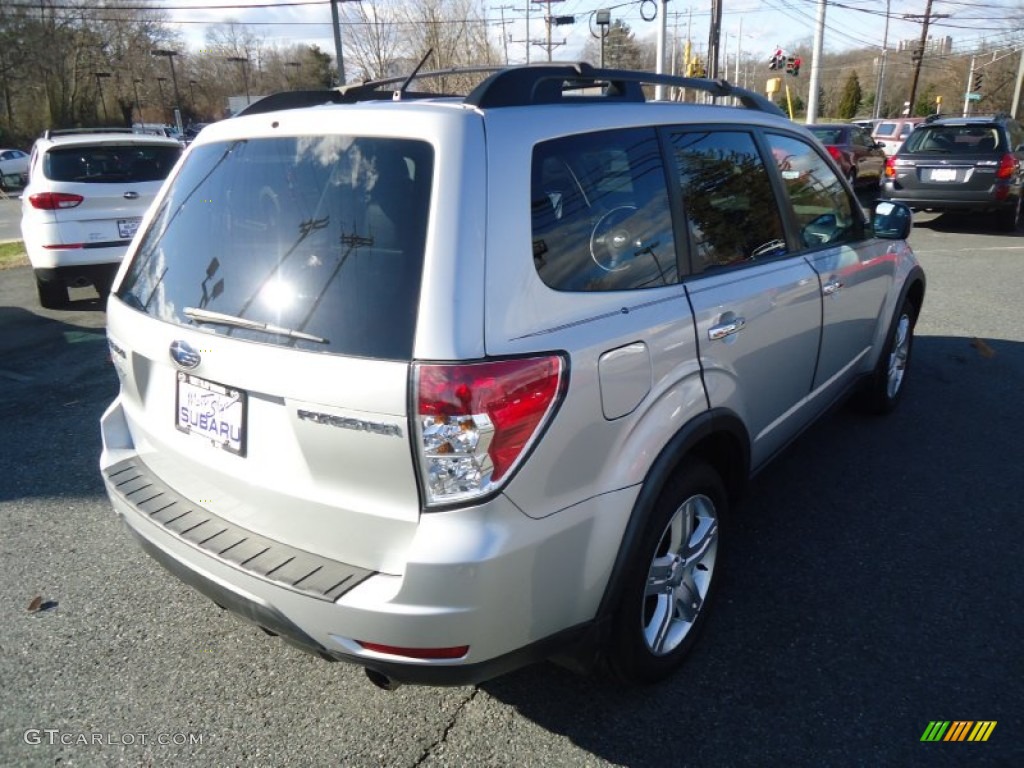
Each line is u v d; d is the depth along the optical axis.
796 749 2.38
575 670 2.42
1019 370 5.80
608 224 2.37
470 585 1.91
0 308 8.72
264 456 2.17
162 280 2.51
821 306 3.49
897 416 4.97
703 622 2.81
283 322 2.10
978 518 3.71
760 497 3.96
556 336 2.06
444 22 30.52
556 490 2.06
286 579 2.05
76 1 59.50
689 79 3.10
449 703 2.62
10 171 37.09
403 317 1.92
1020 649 2.81
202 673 2.78
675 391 2.48
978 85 56.78
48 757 2.40
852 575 3.27
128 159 8.38
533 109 2.29
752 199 3.13
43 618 3.09
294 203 2.21
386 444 1.91
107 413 2.93
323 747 2.44
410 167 2.05
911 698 2.58
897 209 4.11
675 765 2.34
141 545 2.50
